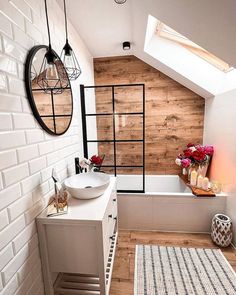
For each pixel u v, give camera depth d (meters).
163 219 2.20
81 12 1.69
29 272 1.08
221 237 1.89
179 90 2.85
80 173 1.73
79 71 1.78
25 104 1.06
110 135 3.06
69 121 1.70
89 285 1.41
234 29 1.12
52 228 1.17
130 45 2.43
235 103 1.89
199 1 1.06
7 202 0.89
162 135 2.99
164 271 1.63
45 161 1.29
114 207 1.79
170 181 2.99
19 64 1.01
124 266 1.70
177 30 1.54
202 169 2.50
